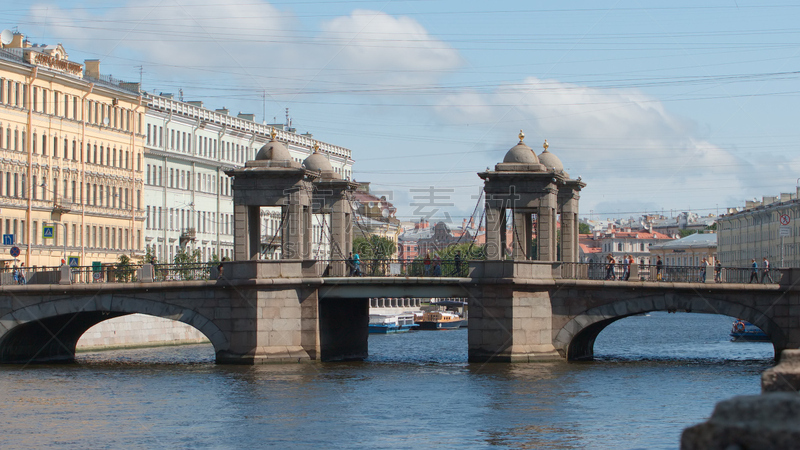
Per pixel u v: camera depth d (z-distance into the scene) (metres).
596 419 43.25
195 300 64.06
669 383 55.00
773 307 63.62
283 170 64.25
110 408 46.62
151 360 72.56
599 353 83.12
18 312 65.88
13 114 89.56
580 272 66.69
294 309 63.84
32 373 61.72
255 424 42.22
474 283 63.81
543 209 66.44
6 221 88.75
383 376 58.31
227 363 63.38
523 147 67.88
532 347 64.38
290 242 64.81
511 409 45.91
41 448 37.62
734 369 63.03
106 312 69.06
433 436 39.53
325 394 50.69
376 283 64.50
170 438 39.31
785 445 14.91
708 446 15.38
